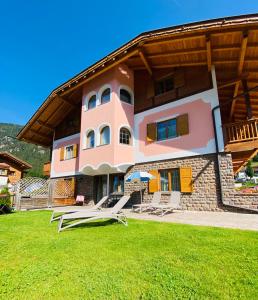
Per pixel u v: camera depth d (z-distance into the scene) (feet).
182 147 38.50
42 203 52.70
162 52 38.45
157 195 38.19
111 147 42.83
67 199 54.60
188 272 10.58
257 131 31.83
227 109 50.21
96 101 48.21
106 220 26.40
